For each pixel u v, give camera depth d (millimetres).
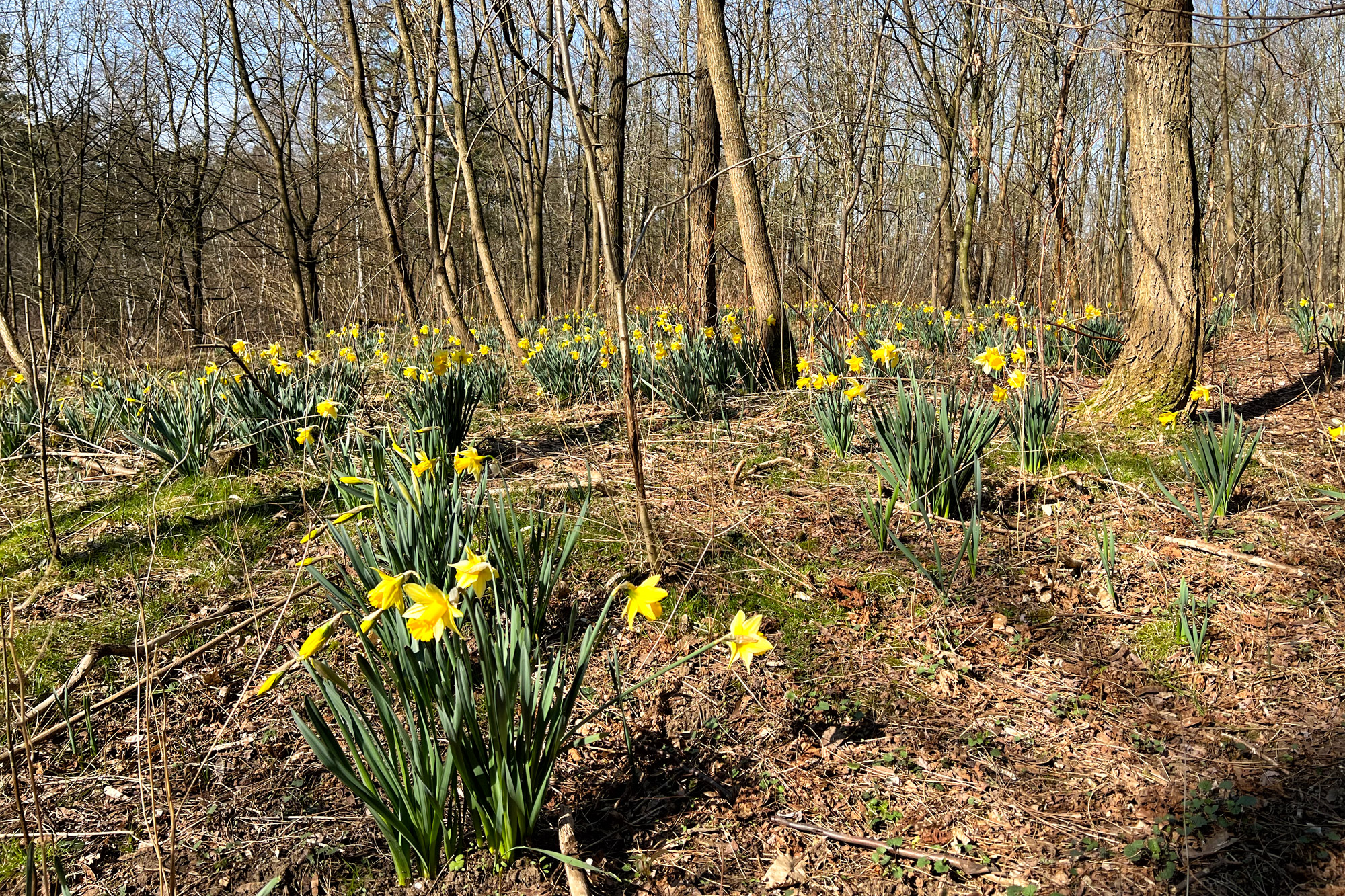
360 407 5840
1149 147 5062
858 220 6715
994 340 7148
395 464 3654
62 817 2391
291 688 2953
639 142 14195
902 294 8500
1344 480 4281
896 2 11961
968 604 3410
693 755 2633
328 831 2326
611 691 2916
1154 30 4922
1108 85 5367
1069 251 5016
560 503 4254
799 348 7617
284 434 4973
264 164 17516
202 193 15969
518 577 2920
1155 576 3555
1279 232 11625
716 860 2236
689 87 14930
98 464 5160
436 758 2055
